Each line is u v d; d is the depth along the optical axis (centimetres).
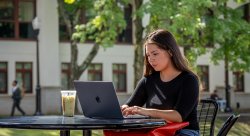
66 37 3375
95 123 446
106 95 497
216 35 1889
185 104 500
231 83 3841
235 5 3594
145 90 545
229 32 1908
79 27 2055
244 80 3944
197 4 1714
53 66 3300
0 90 3222
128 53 3512
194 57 1988
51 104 3281
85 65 2831
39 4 3300
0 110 3206
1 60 3219
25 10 3297
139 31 2084
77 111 2908
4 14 3253
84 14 3253
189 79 510
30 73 3284
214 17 1934
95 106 512
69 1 1945
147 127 454
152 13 1742
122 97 3488
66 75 3384
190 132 500
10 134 1611
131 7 3475
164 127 469
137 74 2083
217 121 2048
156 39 514
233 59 2045
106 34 1956
